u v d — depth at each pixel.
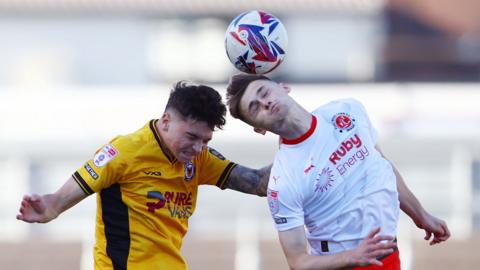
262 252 42.03
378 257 17.73
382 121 64.94
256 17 18.64
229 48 18.67
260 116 17.77
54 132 67.56
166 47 88.38
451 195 57.50
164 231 18.95
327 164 17.69
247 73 18.75
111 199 18.92
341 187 17.66
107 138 65.81
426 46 87.44
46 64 86.62
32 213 18.17
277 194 17.73
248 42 18.42
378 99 66.81
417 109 66.12
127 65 87.62
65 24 87.06
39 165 61.00
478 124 64.94
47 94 75.56
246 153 58.69
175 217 19.09
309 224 18.06
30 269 42.28
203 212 56.91
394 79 86.50
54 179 61.00
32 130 68.06
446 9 91.19
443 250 41.69
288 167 17.73
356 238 17.64
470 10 90.81
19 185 59.94
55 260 42.34
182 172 19.08
